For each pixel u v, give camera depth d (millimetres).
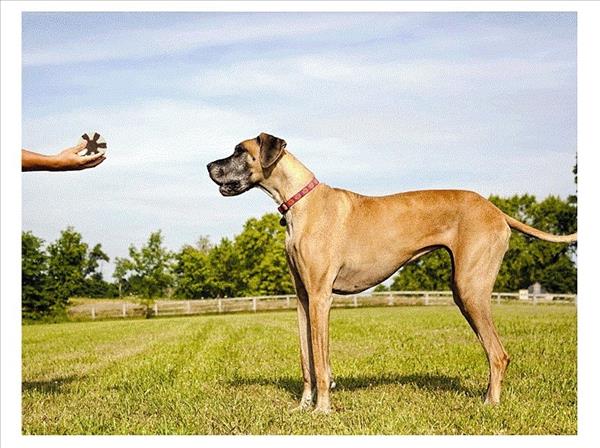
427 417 6477
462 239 6766
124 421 6668
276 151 6652
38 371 10164
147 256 39625
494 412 6480
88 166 6938
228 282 40656
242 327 17859
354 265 6773
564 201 38062
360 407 6816
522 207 38656
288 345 12555
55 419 6871
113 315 36188
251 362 10203
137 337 16344
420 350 11172
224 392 7770
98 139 6965
